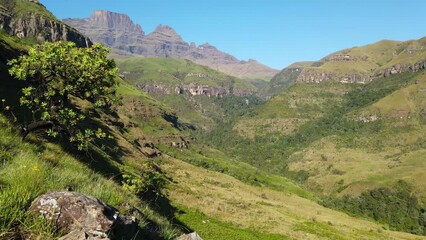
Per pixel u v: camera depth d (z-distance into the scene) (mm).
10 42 66125
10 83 39438
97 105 15664
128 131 136500
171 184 78500
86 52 15094
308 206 153875
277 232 67312
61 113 15531
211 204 73688
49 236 4875
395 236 119625
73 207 5387
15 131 14445
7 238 4652
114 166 43688
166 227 8992
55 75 15266
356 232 102625
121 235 6082
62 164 12664
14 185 5734
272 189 187625
